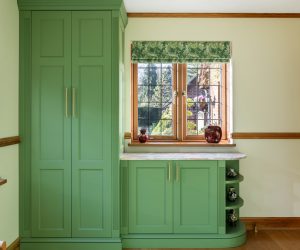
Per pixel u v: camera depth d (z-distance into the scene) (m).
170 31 3.79
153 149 3.79
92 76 3.20
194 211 3.30
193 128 3.96
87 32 3.19
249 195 3.83
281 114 3.82
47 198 3.21
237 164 3.79
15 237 3.13
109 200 3.21
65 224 3.21
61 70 3.19
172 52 3.79
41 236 3.21
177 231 3.30
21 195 3.20
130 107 3.81
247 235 3.63
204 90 3.95
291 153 3.83
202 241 3.28
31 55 3.18
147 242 3.28
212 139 3.80
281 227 3.84
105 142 3.21
